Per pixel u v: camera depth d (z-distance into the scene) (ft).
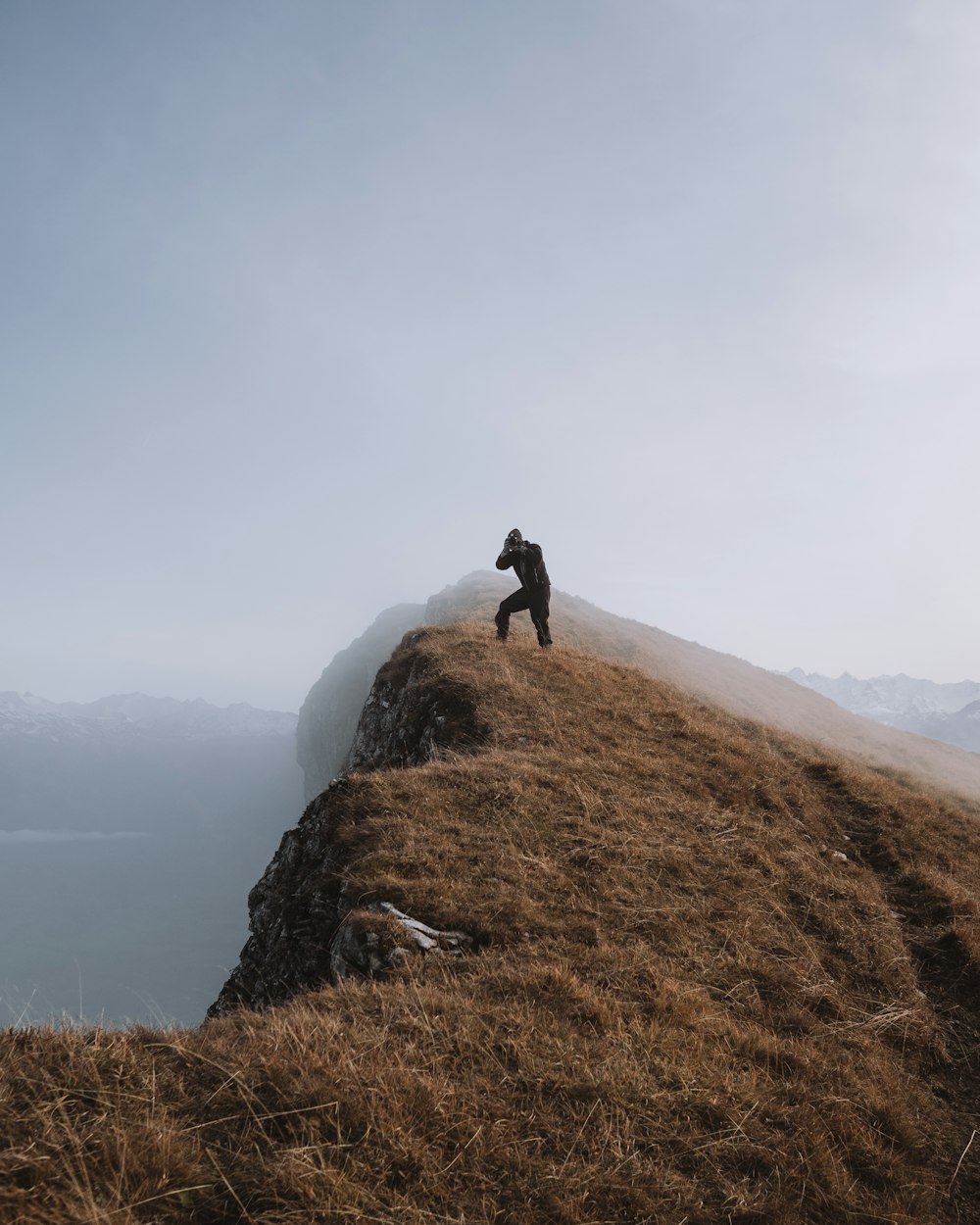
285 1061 11.91
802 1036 18.45
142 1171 9.09
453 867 23.50
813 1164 13.07
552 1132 11.60
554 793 31.32
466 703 46.06
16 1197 8.33
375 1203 9.27
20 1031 12.36
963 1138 16.40
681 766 39.75
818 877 29.58
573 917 21.44
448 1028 14.15
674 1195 11.07
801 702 112.06
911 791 59.52
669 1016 16.85
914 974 24.25
